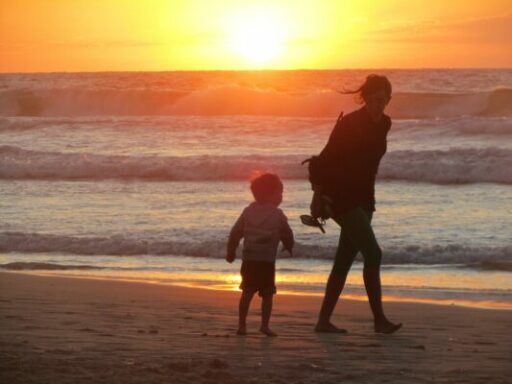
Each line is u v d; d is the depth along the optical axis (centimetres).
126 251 1791
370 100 735
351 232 754
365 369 551
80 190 2856
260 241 761
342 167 744
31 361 529
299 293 1252
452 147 3588
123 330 736
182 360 562
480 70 11981
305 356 607
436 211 2236
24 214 2306
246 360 576
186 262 1672
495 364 586
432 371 548
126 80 10762
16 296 1069
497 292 1284
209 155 3384
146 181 3098
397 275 1488
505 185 2823
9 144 4188
